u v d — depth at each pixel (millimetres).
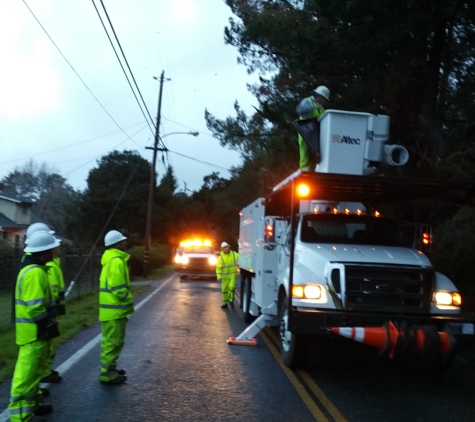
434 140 12523
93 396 6879
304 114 9250
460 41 12359
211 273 27781
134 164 51344
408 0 11117
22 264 5688
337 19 11992
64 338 10414
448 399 7227
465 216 11656
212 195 63188
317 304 7586
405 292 7543
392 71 12156
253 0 16109
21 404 5566
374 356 9750
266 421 6121
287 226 9438
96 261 22109
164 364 8664
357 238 8992
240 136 23359
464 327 7406
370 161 8516
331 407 6688
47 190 75875
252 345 10367
